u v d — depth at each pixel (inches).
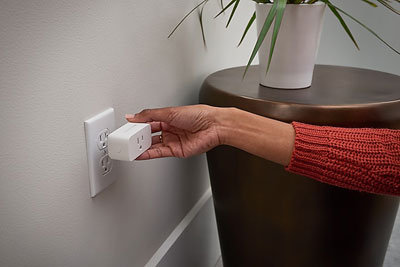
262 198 28.3
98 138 21.7
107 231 24.3
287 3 27.7
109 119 22.5
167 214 32.3
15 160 16.9
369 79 31.9
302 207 27.6
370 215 28.6
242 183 28.8
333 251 29.1
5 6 15.5
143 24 24.9
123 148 21.0
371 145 23.4
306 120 25.3
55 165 19.1
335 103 25.8
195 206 37.8
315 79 32.0
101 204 23.3
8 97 16.2
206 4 33.6
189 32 31.2
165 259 31.4
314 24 27.4
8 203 16.9
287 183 27.0
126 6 22.9
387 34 65.9
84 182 21.4
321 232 28.4
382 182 23.1
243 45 44.2
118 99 23.3
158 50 27.1
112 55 22.2
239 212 30.3
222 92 28.4
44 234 19.1
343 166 23.5
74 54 19.4
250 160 27.5
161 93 28.3
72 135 19.9
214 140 24.7
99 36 21.0
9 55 16.0
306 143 23.6
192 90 33.3
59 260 20.4
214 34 36.1
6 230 17.1
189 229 35.6
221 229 33.8
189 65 32.0
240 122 24.3
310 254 29.3
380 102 26.0
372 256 30.9
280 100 26.3
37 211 18.5
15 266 17.8
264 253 30.5
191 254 36.8
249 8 43.8
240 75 33.2
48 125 18.3
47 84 18.0
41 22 17.2
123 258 26.5
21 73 16.6
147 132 22.9
